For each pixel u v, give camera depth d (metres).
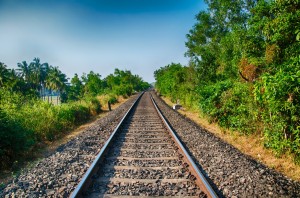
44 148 8.84
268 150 7.61
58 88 97.56
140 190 4.41
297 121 6.21
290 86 5.75
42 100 13.04
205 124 13.60
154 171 5.40
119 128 10.59
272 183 4.74
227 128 11.01
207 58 18.06
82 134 10.02
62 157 6.54
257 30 8.80
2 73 72.69
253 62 8.49
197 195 4.21
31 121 9.58
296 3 6.53
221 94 11.38
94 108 19.56
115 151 7.16
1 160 6.73
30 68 101.56
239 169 5.51
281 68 6.50
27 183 4.79
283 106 6.08
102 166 5.73
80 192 4.07
